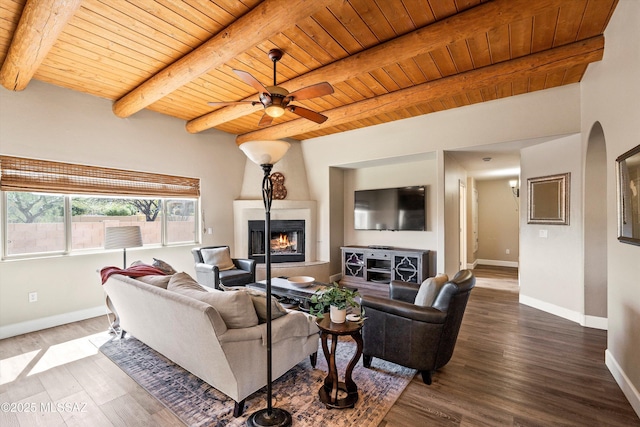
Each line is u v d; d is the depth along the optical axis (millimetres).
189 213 5066
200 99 4086
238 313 2031
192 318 1937
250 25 2309
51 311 3586
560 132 3719
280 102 2893
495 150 4590
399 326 2422
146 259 4461
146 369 2576
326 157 5840
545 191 4121
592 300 3564
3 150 3234
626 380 2188
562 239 3932
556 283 4008
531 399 2164
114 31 2604
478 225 8125
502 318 3873
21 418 1975
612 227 2504
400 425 1901
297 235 5949
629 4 2131
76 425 1910
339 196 6227
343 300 2178
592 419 1954
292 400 2150
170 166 4707
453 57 3049
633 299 2115
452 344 2445
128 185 4234
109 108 4043
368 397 2188
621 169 2277
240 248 5566
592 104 3129
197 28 2572
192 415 1996
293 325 2328
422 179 5484
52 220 3691
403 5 2316
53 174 3582
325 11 2369
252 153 1908
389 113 4582
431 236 5406
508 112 4031
